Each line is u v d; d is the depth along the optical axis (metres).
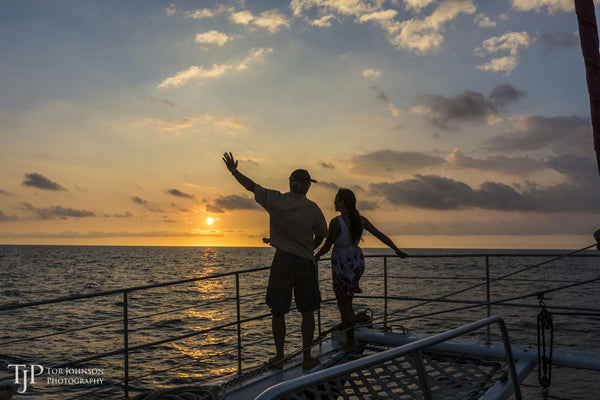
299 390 1.78
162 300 38.91
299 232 4.70
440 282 50.47
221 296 41.84
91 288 52.25
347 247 5.24
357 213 5.24
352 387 2.33
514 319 21.34
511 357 3.21
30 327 25.41
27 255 178.12
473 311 25.44
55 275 73.75
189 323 26.34
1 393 2.80
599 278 3.77
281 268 4.72
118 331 23.70
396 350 2.30
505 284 46.50
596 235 3.67
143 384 12.57
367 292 40.47
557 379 8.99
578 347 14.42
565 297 33.34
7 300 41.00
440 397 2.72
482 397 3.66
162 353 17.59
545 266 83.75
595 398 7.74
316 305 4.86
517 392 3.19
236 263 116.56
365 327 5.89
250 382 4.45
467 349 4.95
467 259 107.25
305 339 4.79
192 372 14.12
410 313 23.88
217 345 18.70
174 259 147.75
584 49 2.71
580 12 2.71
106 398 11.14
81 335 22.50
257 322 24.39
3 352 18.16
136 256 176.75
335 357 5.06
